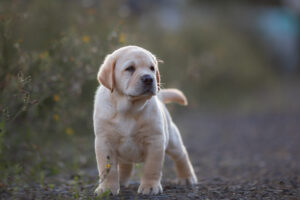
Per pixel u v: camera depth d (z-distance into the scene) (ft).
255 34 110.63
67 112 27.99
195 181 20.88
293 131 41.24
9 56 23.30
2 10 26.91
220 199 16.62
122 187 19.84
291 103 63.67
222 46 74.18
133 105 16.93
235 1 115.65
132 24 46.73
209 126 45.98
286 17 135.44
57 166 23.67
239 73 76.23
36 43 30.78
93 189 17.74
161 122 17.52
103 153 17.08
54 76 23.80
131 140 17.21
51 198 16.56
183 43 63.98
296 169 24.76
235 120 49.98
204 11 88.94
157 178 17.52
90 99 33.06
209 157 31.04
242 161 28.94
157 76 18.56
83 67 25.25
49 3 35.19
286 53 132.36
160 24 63.46
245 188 18.80
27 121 25.21
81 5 39.06
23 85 18.54
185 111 54.75
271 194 17.52
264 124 46.60
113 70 17.42
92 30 31.91
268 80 92.48
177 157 20.18
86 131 32.71
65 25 34.50
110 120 16.98
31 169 22.16
